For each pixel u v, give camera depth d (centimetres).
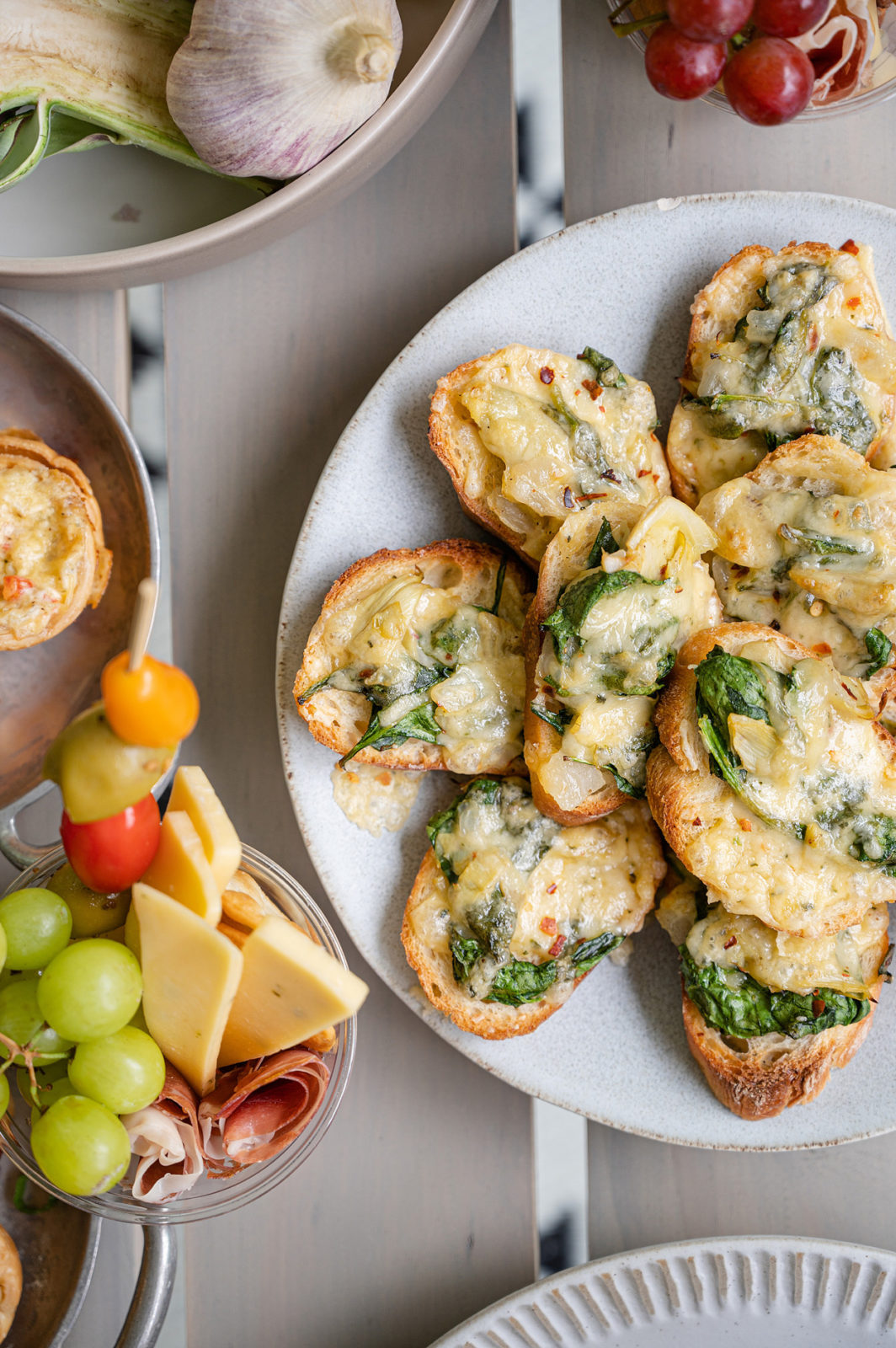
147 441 76
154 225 73
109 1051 66
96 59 70
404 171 75
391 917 73
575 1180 76
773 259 71
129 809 64
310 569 72
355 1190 76
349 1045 71
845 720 67
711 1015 71
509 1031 72
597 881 71
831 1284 74
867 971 71
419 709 71
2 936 66
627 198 75
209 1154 69
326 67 68
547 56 75
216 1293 76
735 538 69
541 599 69
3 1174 73
